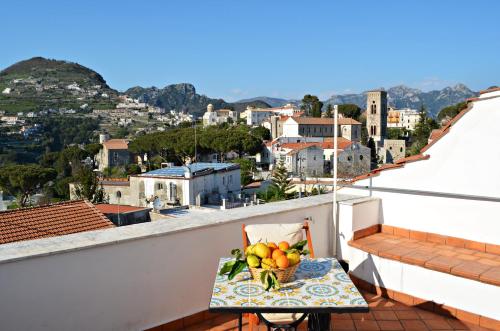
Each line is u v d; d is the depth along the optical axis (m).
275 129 107.38
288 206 5.43
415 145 62.25
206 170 43.56
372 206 5.90
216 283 3.25
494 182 4.87
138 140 79.12
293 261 3.22
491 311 4.11
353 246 5.36
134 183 43.44
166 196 41.44
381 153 93.00
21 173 50.06
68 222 14.52
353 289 3.10
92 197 41.31
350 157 71.94
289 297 2.95
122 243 3.82
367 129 107.44
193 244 4.36
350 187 6.39
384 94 106.31
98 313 3.71
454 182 5.21
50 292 3.41
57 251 3.41
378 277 5.05
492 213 4.91
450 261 4.58
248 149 70.81
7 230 13.33
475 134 5.02
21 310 3.26
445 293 4.44
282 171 35.47
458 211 5.20
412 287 4.72
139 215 26.36
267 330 3.66
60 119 179.75
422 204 5.55
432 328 4.16
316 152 69.56
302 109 144.25
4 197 65.00
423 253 4.90
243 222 4.79
